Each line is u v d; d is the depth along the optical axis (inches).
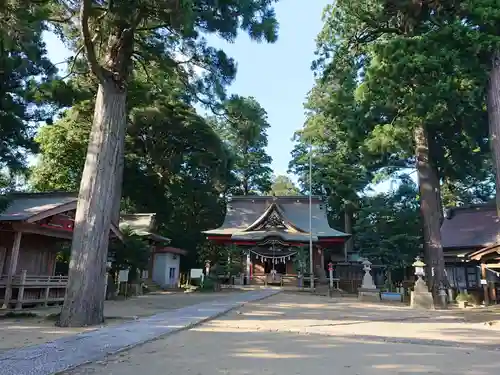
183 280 1285.7
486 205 1091.3
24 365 205.8
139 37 528.7
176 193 1397.6
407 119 677.3
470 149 865.5
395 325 418.6
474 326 419.2
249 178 1856.5
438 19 554.3
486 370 210.7
